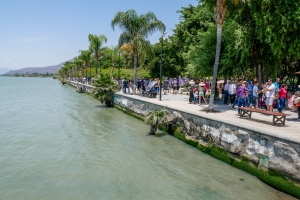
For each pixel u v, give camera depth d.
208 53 20.11
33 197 7.55
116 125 17.77
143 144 13.00
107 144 13.02
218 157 10.81
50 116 21.59
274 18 13.65
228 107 16.47
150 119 14.93
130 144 13.00
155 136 14.63
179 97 23.36
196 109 15.02
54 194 7.75
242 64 18.08
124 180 8.81
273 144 8.26
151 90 23.06
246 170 9.38
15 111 24.53
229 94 18.20
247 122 10.82
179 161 10.61
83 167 9.93
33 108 26.83
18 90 62.34
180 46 45.78
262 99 15.34
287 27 13.44
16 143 13.13
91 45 47.66
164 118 15.25
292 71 23.48
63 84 97.25
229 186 8.35
